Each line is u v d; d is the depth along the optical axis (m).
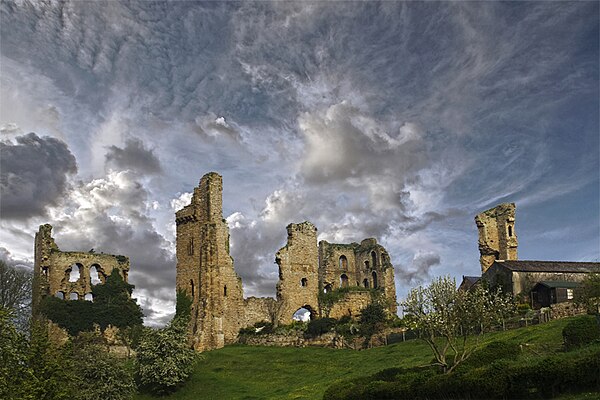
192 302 98.00
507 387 38.00
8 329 42.69
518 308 78.94
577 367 35.50
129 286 110.38
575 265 91.75
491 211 105.62
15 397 38.94
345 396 49.19
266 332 93.62
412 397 44.19
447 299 54.88
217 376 74.44
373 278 113.88
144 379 69.75
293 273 102.94
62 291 107.88
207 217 98.94
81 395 52.94
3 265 100.06
